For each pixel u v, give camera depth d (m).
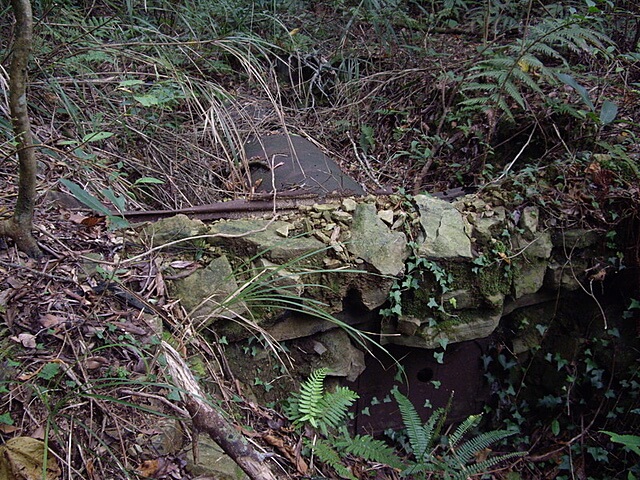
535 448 3.06
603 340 2.95
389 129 4.18
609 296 2.97
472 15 5.13
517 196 2.88
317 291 2.54
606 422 2.97
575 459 2.96
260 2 4.74
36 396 1.83
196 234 2.54
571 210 2.85
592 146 3.33
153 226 2.58
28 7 1.89
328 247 2.52
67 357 1.98
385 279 2.57
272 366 2.58
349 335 2.74
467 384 3.09
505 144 3.68
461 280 2.73
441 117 3.97
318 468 2.37
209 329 2.43
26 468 1.64
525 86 3.77
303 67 4.54
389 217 2.72
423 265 2.67
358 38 4.94
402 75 4.32
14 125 2.02
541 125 3.55
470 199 2.91
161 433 1.92
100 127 3.16
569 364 3.01
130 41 3.64
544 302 3.02
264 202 2.81
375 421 3.00
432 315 2.76
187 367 2.12
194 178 3.28
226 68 4.11
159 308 2.31
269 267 2.47
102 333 2.09
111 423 1.89
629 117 3.49
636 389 2.91
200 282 2.43
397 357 2.91
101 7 4.14
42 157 2.79
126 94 3.39
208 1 4.50
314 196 2.86
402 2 5.09
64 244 2.40
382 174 3.86
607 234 2.84
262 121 3.93
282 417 2.48
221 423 1.82
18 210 2.21
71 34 3.36
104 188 2.75
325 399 2.45
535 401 3.14
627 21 4.15
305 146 3.58
